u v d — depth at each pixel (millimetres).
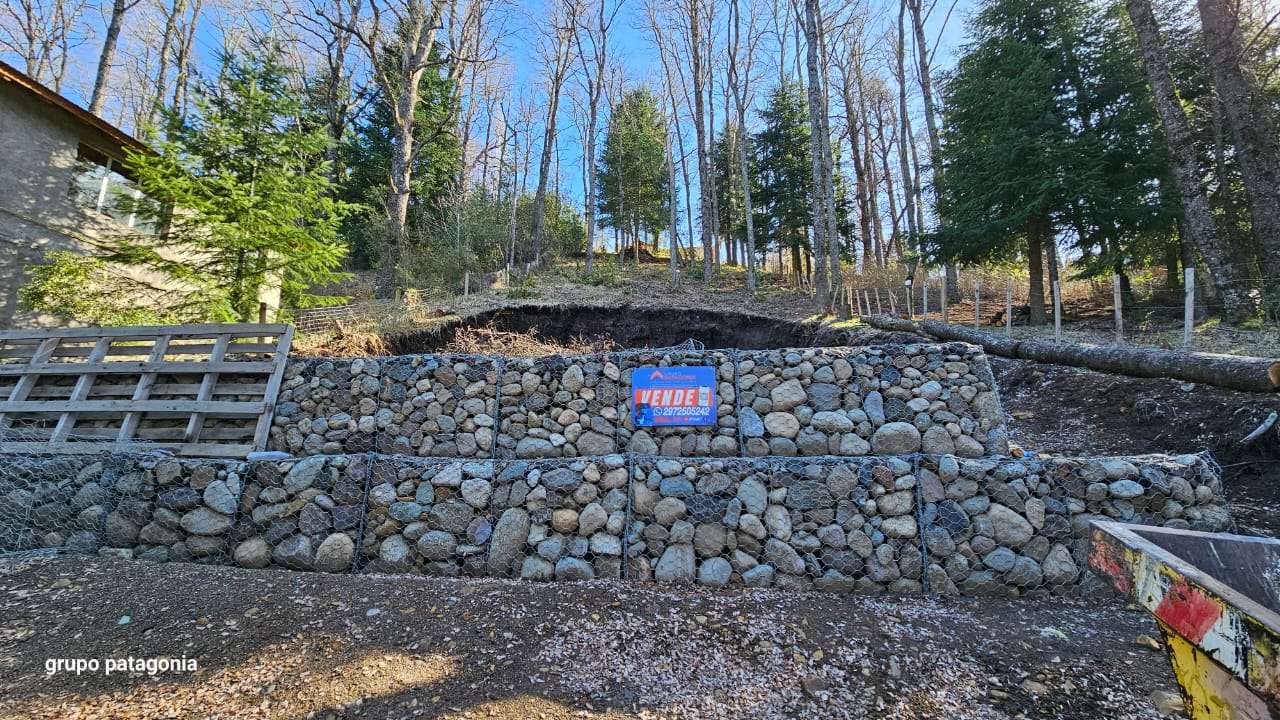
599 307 16219
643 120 32031
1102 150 10023
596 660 2689
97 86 13570
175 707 2289
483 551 3820
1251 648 1199
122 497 4180
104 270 7863
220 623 2969
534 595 3377
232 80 8078
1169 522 3535
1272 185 7785
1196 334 7629
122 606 3139
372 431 5031
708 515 3779
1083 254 11117
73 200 8719
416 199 22906
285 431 5066
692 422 4762
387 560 3873
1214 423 4898
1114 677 2557
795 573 3639
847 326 12711
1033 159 10070
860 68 24594
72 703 2307
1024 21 11477
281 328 5379
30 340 5555
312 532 3967
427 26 15703
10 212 7836
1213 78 8383
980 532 3633
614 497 3869
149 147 8273
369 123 21781
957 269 14984
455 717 2242
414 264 16812
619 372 4934
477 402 4996
